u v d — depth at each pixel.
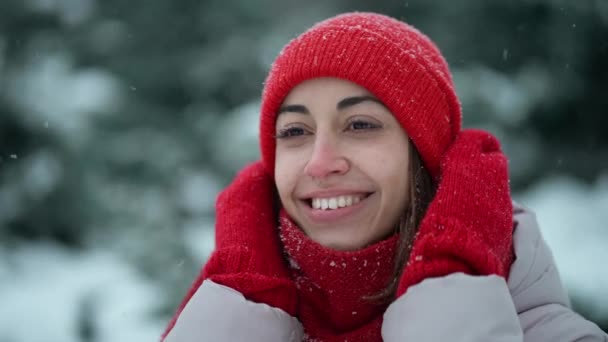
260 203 1.58
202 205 5.37
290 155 1.42
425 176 1.46
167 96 6.21
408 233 1.36
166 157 5.53
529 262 1.40
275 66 1.50
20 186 4.99
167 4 6.15
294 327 1.39
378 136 1.38
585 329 1.31
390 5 5.64
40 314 4.23
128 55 6.12
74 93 5.50
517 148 4.91
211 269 1.43
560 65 5.05
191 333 1.30
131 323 4.06
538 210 4.52
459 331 1.13
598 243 4.02
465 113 4.84
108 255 4.82
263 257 1.45
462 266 1.19
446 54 5.26
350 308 1.40
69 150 5.15
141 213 4.86
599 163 5.04
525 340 1.31
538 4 4.96
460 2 5.21
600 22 4.84
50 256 4.95
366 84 1.36
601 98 5.12
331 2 5.99
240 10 6.15
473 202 1.29
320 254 1.38
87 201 5.09
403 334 1.17
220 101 6.16
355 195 1.38
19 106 5.01
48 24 5.84
